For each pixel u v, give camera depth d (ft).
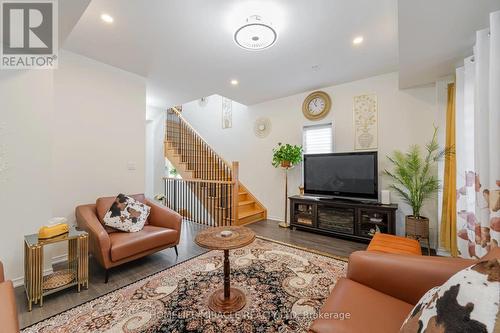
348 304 3.59
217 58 9.28
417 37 6.56
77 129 8.98
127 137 10.59
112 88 10.03
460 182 7.98
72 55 8.83
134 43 8.16
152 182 18.08
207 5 6.21
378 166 11.27
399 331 2.77
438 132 9.49
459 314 2.18
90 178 9.35
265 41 7.33
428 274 3.72
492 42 5.44
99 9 6.34
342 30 7.41
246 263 8.14
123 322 5.16
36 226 7.05
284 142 14.67
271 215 15.24
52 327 5.02
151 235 8.02
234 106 17.65
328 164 11.89
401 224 10.69
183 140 19.94
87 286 6.65
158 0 6.00
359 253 4.49
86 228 7.44
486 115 5.97
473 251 7.25
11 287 3.82
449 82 9.23
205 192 14.94
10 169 6.63
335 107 12.60
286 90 13.35
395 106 10.86
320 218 11.80
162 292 6.36
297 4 6.20
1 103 6.51
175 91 13.24
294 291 6.32
